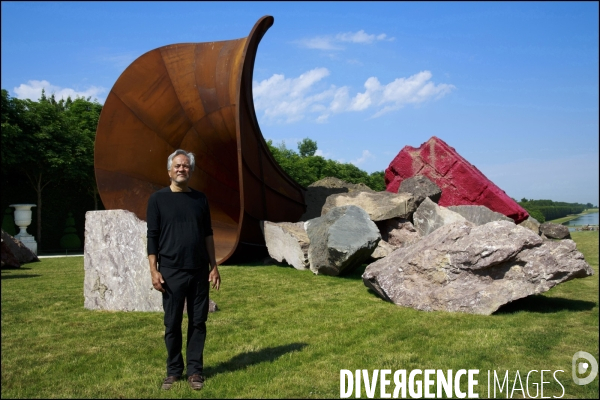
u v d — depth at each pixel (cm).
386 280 838
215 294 952
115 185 1653
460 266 768
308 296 915
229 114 1667
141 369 506
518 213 1745
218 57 1645
